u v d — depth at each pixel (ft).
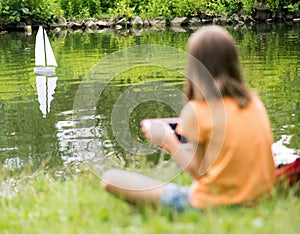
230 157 10.98
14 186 18.78
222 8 87.20
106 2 90.22
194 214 10.87
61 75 43.09
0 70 45.98
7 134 28.25
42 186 16.62
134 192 11.85
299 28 73.51
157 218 10.85
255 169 11.14
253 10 85.97
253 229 10.11
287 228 10.14
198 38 11.16
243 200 11.13
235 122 10.99
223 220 10.43
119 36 70.28
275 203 11.39
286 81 38.47
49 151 25.17
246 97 11.22
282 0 86.17
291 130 26.81
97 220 11.50
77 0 87.45
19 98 35.86
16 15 79.30
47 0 82.07
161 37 67.97
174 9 86.99
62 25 82.48
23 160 24.22
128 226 11.03
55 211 12.43
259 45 57.26
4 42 65.98
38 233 11.04
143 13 86.28
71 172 21.76
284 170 13.20
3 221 11.85
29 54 54.24
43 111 32.40
